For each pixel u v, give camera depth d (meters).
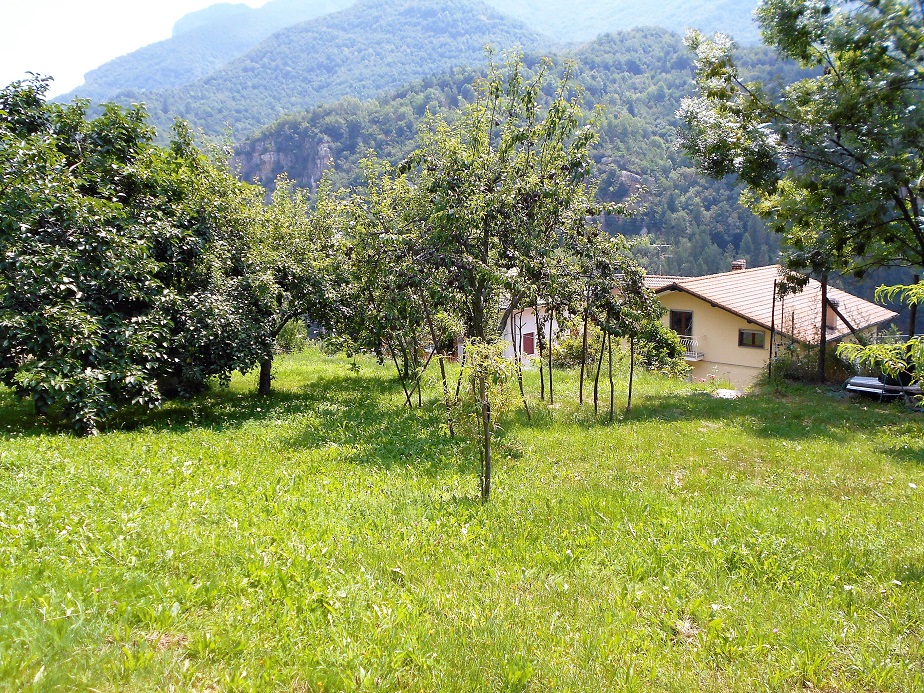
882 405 14.98
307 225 15.69
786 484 8.18
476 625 4.11
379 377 18.50
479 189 11.32
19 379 9.20
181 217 12.64
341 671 3.47
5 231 9.84
